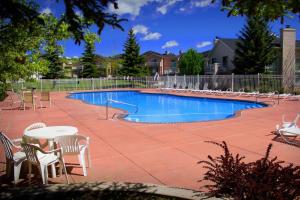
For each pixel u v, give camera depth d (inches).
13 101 790.5
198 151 279.7
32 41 256.7
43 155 205.6
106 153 278.8
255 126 400.5
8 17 104.2
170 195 148.0
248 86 1013.8
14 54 258.8
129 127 404.2
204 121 444.1
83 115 534.3
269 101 748.0
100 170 230.5
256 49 1257.4
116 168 234.8
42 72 346.6
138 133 364.8
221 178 139.7
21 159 202.4
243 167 137.8
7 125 446.0
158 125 415.2
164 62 2765.7
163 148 292.7
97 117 505.4
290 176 129.3
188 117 631.8
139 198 149.6
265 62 1246.9
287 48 1240.8
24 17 106.0
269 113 524.4
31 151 189.0
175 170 227.8
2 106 701.3
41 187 155.0
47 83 1310.3
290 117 477.4
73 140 210.8
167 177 213.5
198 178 209.6
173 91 1175.0
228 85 1078.4
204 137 337.7
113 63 2496.3
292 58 1245.1
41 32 237.3
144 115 653.9
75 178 213.0
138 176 216.5
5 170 227.8
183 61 1833.2
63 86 1343.5
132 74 1743.4
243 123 424.5
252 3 102.5
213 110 749.3
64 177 214.4
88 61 1857.8
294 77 971.9
